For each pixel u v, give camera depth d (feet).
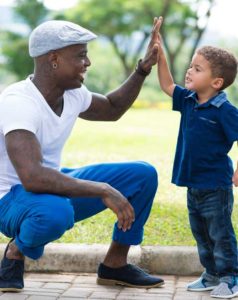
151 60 17.04
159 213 21.61
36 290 16.31
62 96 16.01
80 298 15.78
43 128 15.47
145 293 16.25
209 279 16.52
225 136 15.98
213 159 16.02
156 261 17.76
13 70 164.76
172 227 20.12
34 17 167.84
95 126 58.03
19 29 172.24
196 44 148.05
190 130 16.15
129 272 16.69
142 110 89.35
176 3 149.69
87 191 14.93
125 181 16.25
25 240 15.11
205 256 16.52
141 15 154.40
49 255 17.83
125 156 35.32
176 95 16.62
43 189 14.89
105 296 15.96
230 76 16.14
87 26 157.17
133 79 17.30
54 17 164.66
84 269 17.81
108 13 155.02
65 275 17.66
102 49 178.50
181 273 17.71
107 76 175.42
